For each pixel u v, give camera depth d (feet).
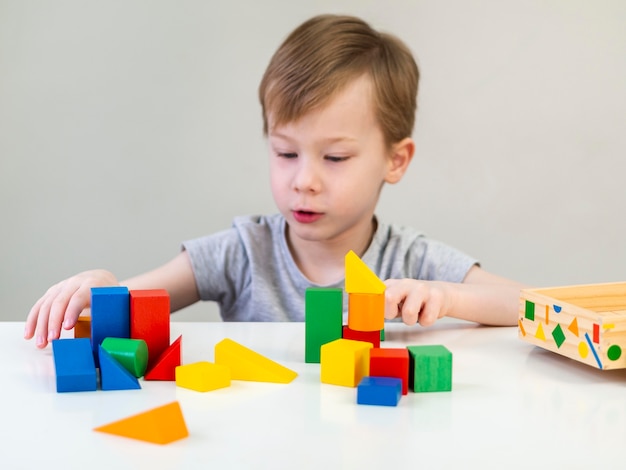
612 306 2.92
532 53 6.48
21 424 2.02
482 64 6.49
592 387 2.38
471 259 4.46
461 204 6.66
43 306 2.90
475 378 2.46
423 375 2.32
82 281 3.01
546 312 2.67
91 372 2.29
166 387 2.34
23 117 6.51
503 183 6.64
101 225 6.66
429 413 2.13
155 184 6.62
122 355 2.38
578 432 2.01
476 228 6.70
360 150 4.06
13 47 6.41
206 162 6.58
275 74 4.07
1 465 1.78
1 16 6.37
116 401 2.20
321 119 3.90
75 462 1.80
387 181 4.52
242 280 4.66
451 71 6.49
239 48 6.43
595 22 6.45
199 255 4.63
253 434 1.97
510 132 6.57
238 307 4.73
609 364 2.40
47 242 6.69
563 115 6.56
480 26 6.46
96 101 6.50
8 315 6.76
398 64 4.42
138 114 6.53
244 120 6.51
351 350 2.36
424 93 6.50
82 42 6.42
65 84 6.48
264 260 4.63
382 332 2.93
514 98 6.53
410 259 4.57
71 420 2.05
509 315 3.26
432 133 6.55
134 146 6.57
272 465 1.79
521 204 6.67
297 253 4.60
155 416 1.92
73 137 6.55
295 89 3.92
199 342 2.85
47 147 6.56
